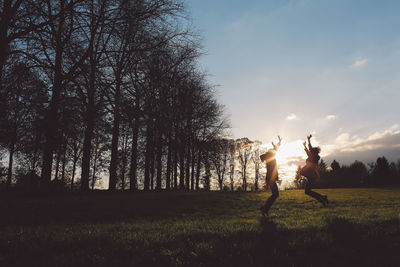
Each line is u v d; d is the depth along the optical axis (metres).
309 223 6.49
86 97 18.00
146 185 28.34
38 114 19.36
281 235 5.45
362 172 73.50
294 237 5.14
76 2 15.79
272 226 6.22
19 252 4.56
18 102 18.08
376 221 6.27
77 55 17.28
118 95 18.27
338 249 4.38
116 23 16.20
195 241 5.00
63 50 17.12
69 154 36.59
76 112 18.62
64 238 5.36
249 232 5.54
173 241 4.98
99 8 16.38
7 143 25.62
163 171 41.09
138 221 8.48
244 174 59.88
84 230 6.26
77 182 44.84
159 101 20.00
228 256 4.14
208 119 32.34
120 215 9.76
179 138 32.19
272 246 4.59
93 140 35.97
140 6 16.59
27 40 15.94
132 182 26.97
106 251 4.52
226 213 10.19
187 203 13.49
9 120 21.45
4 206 11.48
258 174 60.06
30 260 4.22
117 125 21.62
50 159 18.86
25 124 21.00
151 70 19.73
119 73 19.00
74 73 17.88
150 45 18.08
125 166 41.12
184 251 4.37
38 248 4.73
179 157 35.34
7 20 14.81
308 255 4.18
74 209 10.95
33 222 8.27
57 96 18.00
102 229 6.38
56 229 6.64
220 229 5.93
